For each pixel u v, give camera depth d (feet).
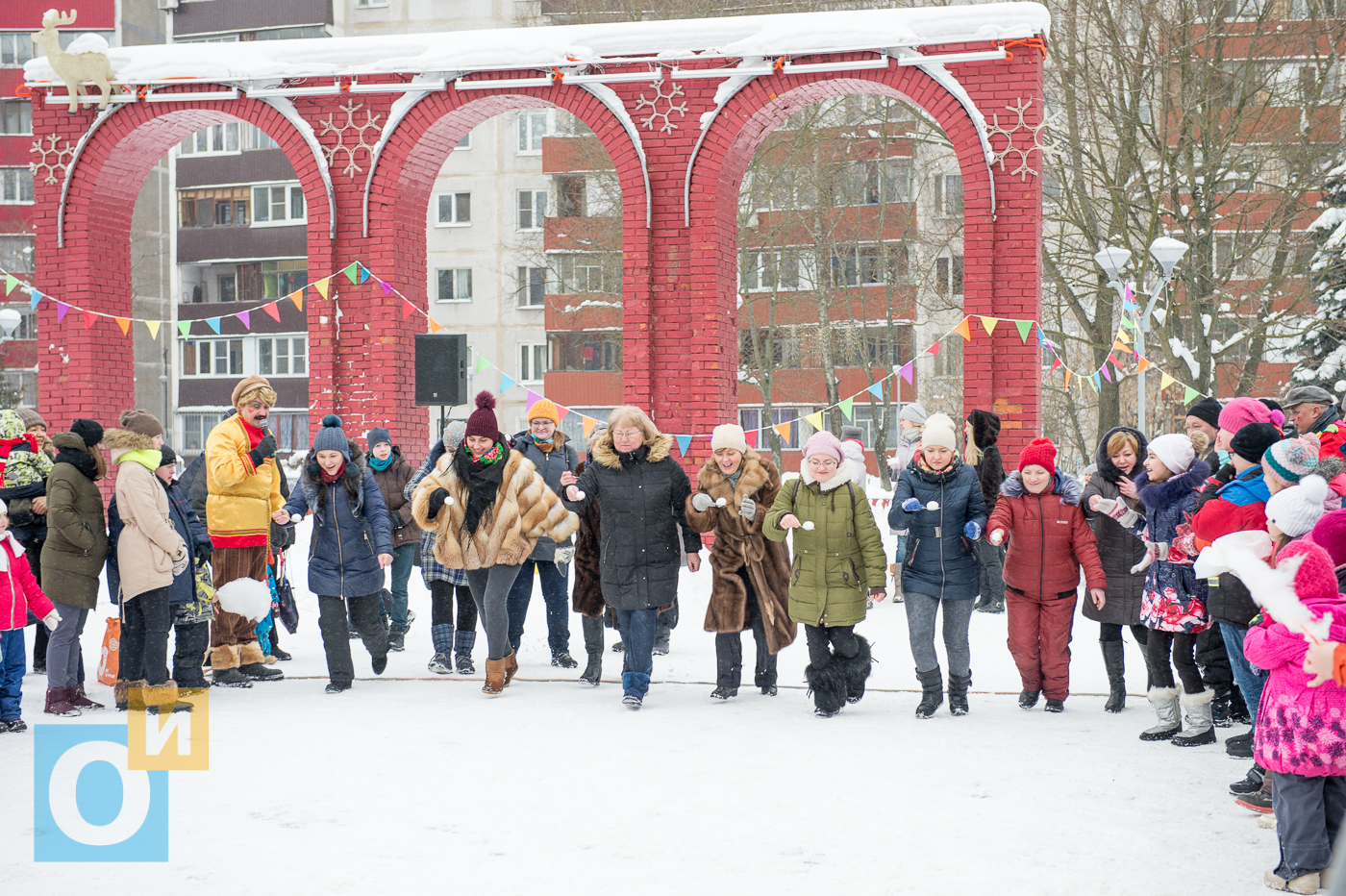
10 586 22.24
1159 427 91.50
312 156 49.37
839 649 23.71
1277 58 66.23
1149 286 68.44
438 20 143.54
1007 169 44.45
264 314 147.95
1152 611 21.42
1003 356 44.68
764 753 20.22
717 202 47.42
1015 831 15.74
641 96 47.42
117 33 148.97
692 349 47.47
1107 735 21.79
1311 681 13.47
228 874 14.08
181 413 150.30
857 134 93.91
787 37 45.55
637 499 24.52
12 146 148.05
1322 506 15.47
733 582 25.08
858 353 123.34
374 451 32.01
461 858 14.65
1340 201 77.30
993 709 24.52
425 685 26.96
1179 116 67.36
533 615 39.19
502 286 141.18
